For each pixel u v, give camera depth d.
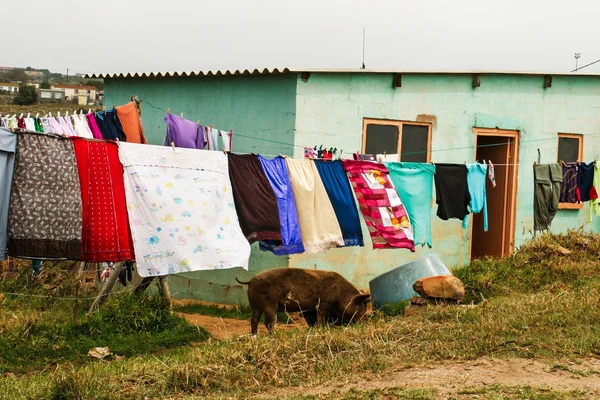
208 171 9.53
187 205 9.24
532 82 16.16
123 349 9.65
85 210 8.49
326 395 7.09
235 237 9.69
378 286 12.13
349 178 10.81
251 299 10.12
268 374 7.78
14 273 13.62
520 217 16.23
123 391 7.40
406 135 14.48
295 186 10.40
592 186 13.86
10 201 7.96
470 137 15.34
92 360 9.20
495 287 12.49
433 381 7.46
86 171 8.50
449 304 10.95
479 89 15.41
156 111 15.41
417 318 10.02
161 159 9.13
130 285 12.39
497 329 9.00
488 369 7.84
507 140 16.20
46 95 44.19
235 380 7.70
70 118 10.91
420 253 14.77
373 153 14.02
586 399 6.84
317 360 8.16
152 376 7.77
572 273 12.84
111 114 11.20
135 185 8.85
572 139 16.91
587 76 16.75
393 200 11.00
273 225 10.02
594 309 9.82
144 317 10.48
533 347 8.46
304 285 10.33
